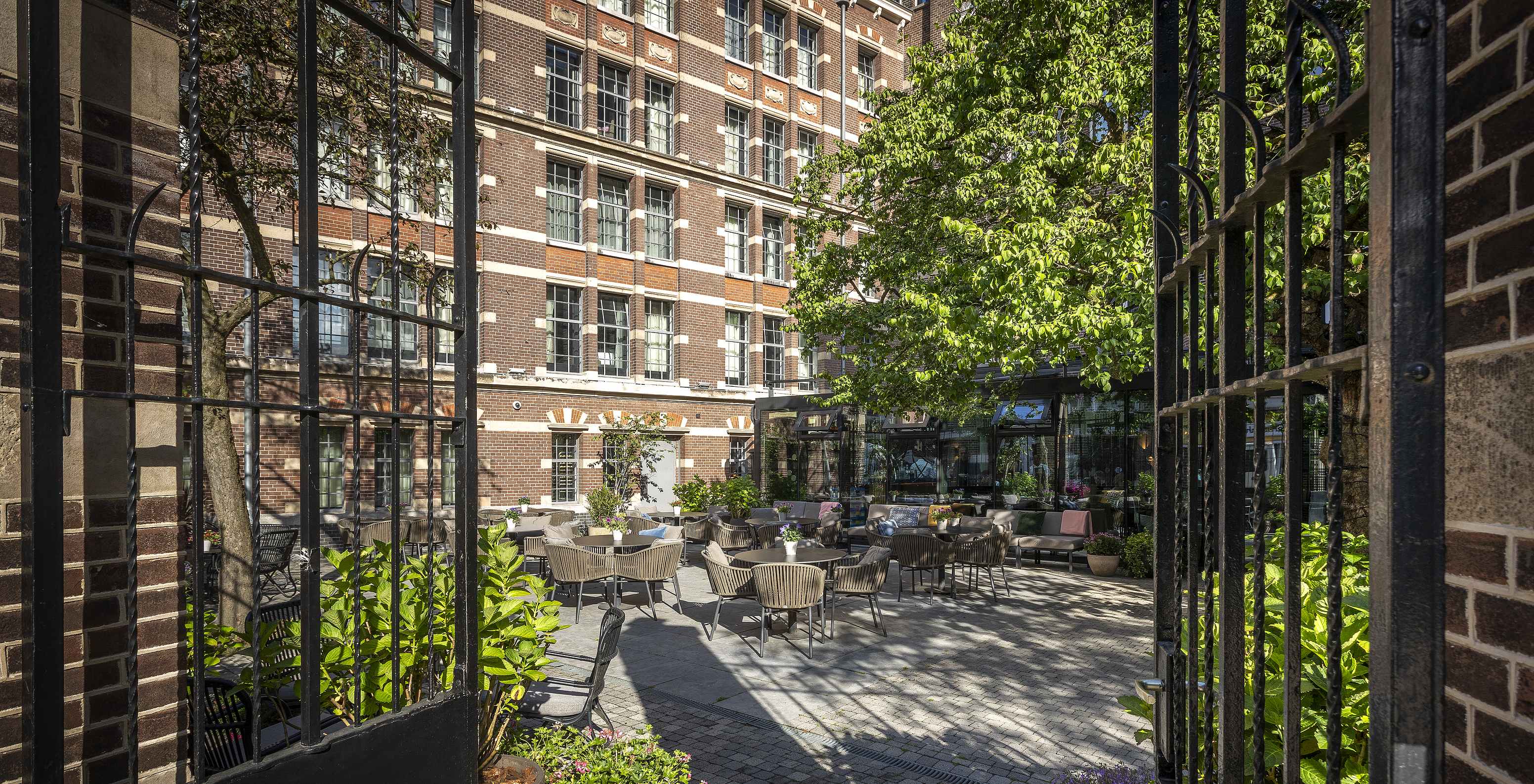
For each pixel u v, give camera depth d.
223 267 13.17
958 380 11.15
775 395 23.20
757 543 12.56
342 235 14.52
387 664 3.29
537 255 18.12
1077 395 14.31
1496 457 1.17
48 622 1.53
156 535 2.25
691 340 21.03
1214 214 1.76
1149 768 4.95
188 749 2.60
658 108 20.92
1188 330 2.00
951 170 9.30
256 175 8.15
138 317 2.23
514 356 17.66
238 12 6.87
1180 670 2.15
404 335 15.69
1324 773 2.14
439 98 9.55
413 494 15.41
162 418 2.29
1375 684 1.03
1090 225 8.31
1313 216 6.72
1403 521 0.98
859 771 5.04
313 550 2.03
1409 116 0.98
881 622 8.82
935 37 26.33
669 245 21.12
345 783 2.12
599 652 4.81
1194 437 2.02
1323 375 1.28
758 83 22.81
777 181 23.61
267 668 3.34
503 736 4.07
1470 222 1.24
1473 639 1.23
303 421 2.03
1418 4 0.98
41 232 1.52
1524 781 1.10
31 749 1.50
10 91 1.94
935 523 14.80
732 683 6.96
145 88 2.28
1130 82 8.26
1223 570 1.73
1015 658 7.76
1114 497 13.77
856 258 11.72
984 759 5.22
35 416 1.51
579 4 19.20
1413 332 0.98
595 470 19.11
